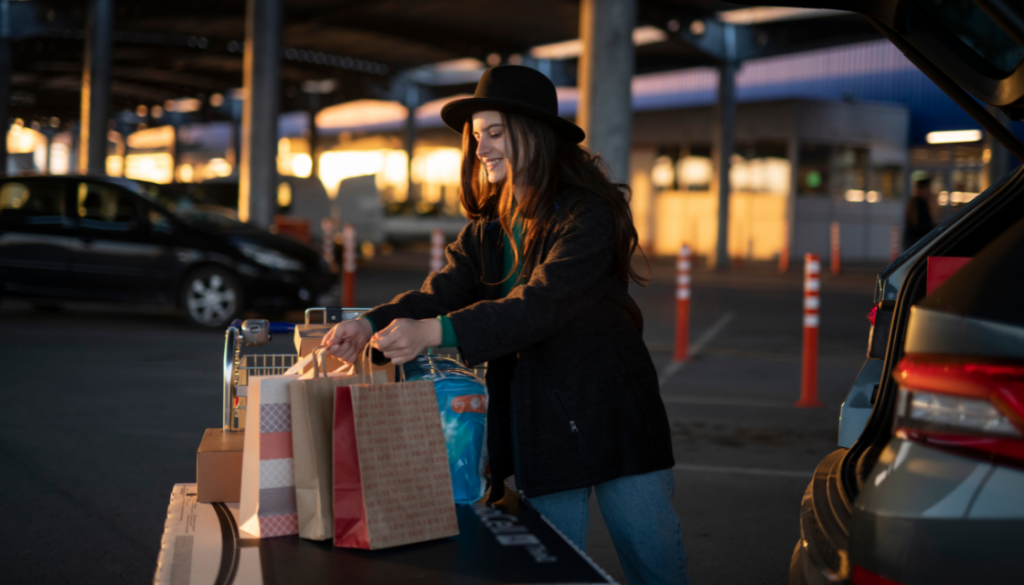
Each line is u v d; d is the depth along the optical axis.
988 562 1.31
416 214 31.48
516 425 2.05
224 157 54.94
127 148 58.38
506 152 2.06
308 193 26.41
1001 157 19.19
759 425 6.21
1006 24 1.47
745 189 30.42
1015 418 1.30
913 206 12.57
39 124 60.28
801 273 23.16
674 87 34.34
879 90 30.69
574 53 31.11
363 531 1.71
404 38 29.78
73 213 10.64
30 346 8.91
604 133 13.48
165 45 33.50
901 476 1.41
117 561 3.56
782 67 32.53
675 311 13.52
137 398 6.62
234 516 1.96
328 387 1.80
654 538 2.12
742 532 4.03
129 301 10.56
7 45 30.47
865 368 2.88
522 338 1.90
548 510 2.17
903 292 2.46
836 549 1.61
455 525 1.79
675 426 6.16
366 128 46.25
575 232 2.00
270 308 10.64
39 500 4.29
